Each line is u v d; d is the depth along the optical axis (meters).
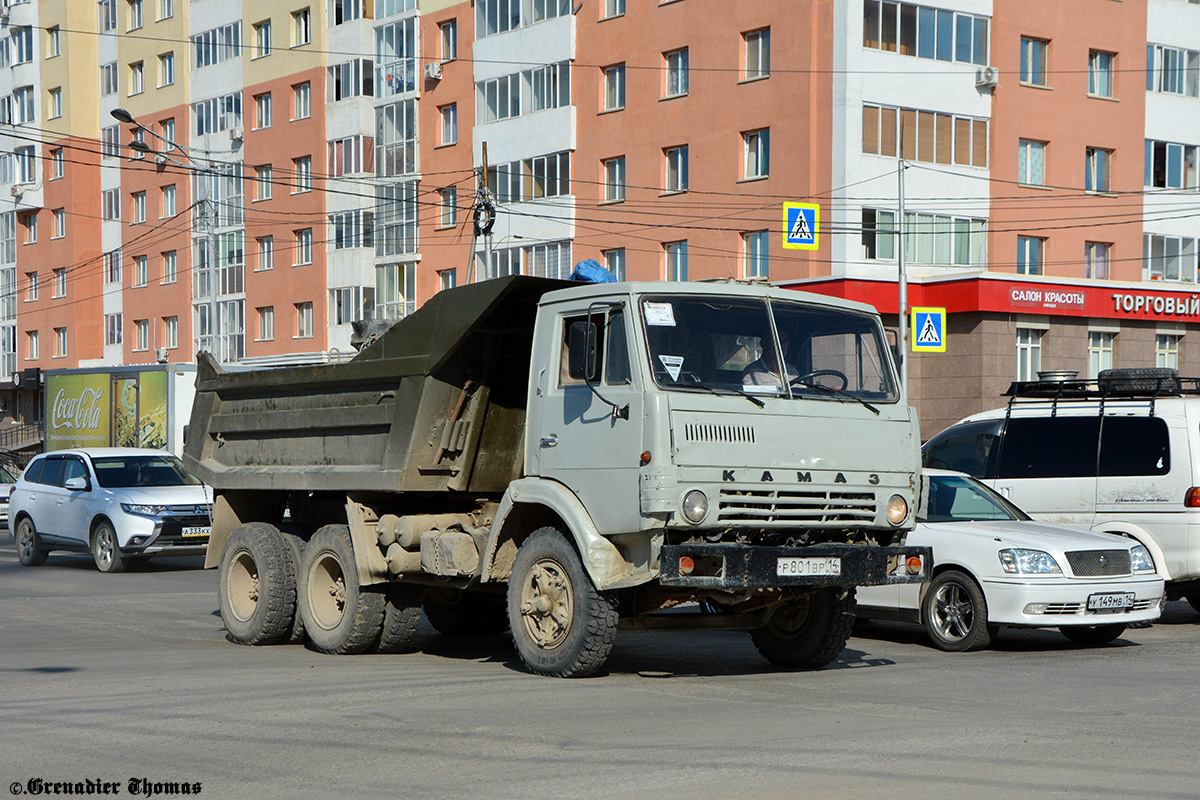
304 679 11.21
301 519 14.72
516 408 12.59
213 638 14.98
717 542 10.40
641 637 15.02
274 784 7.29
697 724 8.97
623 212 50.72
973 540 13.96
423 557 12.39
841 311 11.44
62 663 12.40
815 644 12.01
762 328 10.97
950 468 18.38
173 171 71.38
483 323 12.02
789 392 10.82
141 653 13.30
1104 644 14.80
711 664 12.62
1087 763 7.71
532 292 11.77
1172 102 52.47
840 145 43.78
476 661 12.74
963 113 46.53
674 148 49.22
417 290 59.41
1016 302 44.50
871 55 44.28
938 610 14.19
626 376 10.55
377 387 12.93
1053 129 48.94
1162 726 8.98
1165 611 18.92
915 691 10.70
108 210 76.50
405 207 59.69
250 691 10.48
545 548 11.25
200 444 15.77
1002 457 17.78
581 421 10.97
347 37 61.41
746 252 46.81
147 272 73.88
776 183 45.53
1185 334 49.38
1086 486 16.92
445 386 12.28
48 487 26.20
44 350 79.88
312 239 63.44
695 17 48.06
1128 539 14.40
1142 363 48.31
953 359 45.16
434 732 8.69
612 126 51.19
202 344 70.00
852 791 7.01
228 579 14.66
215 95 68.81
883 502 11.11
